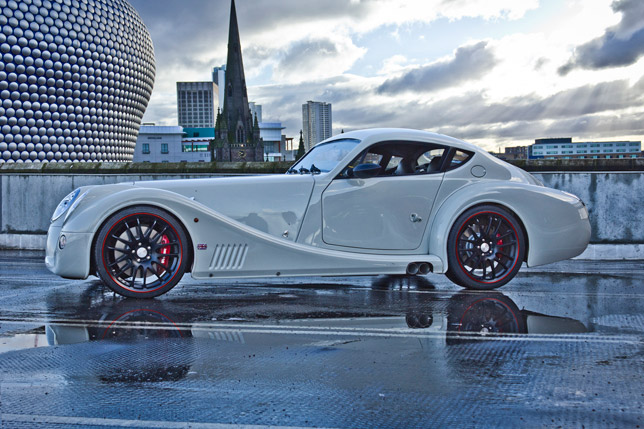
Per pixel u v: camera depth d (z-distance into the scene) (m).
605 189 7.05
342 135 4.73
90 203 3.84
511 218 4.47
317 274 4.11
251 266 3.96
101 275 3.80
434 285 4.67
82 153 77.62
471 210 4.40
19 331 2.93
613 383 2.14
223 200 4.05
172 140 126.38
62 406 1.87
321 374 2.22
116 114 82.81
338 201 4.20
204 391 2.02
